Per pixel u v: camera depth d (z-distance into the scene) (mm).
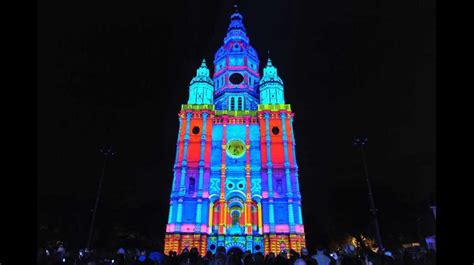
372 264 15320
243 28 90812
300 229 57031
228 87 77312
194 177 62500
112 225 67062
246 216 58531
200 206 58500
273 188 61500
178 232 56031
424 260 15742
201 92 74188
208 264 14805
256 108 76812
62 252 17422
